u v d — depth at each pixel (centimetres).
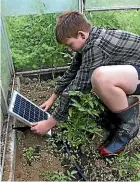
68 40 94
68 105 98
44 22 138
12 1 129
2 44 122
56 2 132
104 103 101
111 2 137
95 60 95
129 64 101
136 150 107
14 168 97
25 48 141
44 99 129
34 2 131
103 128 111
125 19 144
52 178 94
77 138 103
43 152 105
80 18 93
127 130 103
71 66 109
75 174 97
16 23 138
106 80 95
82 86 98
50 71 141
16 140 107
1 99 107
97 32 95
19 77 139
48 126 102
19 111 105
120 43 96
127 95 104
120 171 95
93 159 102
